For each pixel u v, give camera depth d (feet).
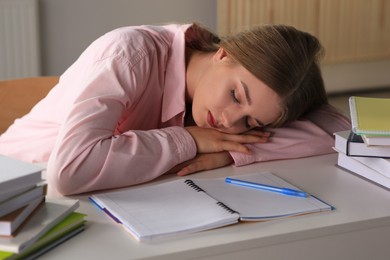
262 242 4.02
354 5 14.42
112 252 3.76
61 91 5.99
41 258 3.68
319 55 5.93
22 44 12.41
